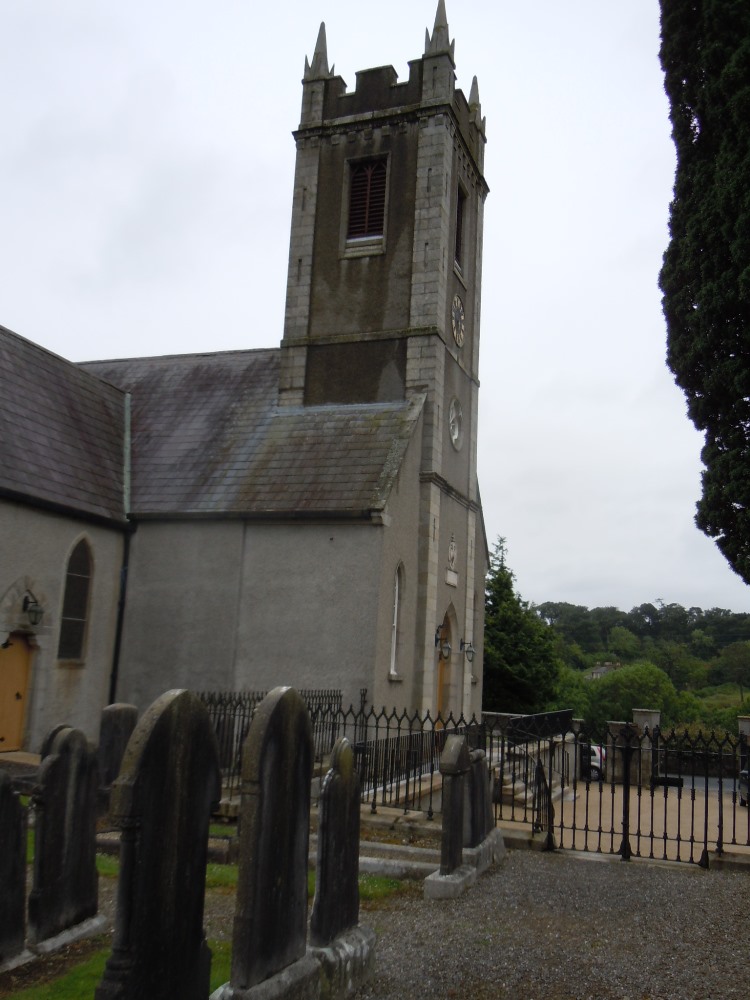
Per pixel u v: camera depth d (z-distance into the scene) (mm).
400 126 23422
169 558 20594
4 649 17484
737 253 13695
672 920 9023
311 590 19172
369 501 19062
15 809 7125
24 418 19609
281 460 21172
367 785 14625
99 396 24031
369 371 22453
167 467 22172
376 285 22891
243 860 5648
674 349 15516
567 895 9898
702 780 26453
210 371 25609
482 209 27031
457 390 24078
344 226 23594
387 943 7973
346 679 18453
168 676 19984
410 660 20391
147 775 5055
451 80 23484
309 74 24906
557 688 38531
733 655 94312
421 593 20938
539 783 14906
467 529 24656
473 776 10961
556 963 7574
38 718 18016
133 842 4957
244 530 20047
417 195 22859
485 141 27188
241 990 5500
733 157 14008
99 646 20078
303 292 23562
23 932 7098
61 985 6547
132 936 4902
